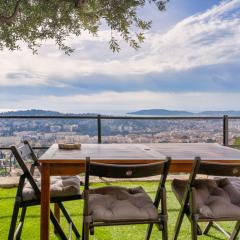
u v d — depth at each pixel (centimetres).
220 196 263
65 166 260
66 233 329
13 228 274
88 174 234
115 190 272
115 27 474
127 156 274
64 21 492
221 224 362
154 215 244
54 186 293
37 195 271
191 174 245
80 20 496
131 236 324
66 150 310
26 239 311
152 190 485
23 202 273
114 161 258
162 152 303
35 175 331
